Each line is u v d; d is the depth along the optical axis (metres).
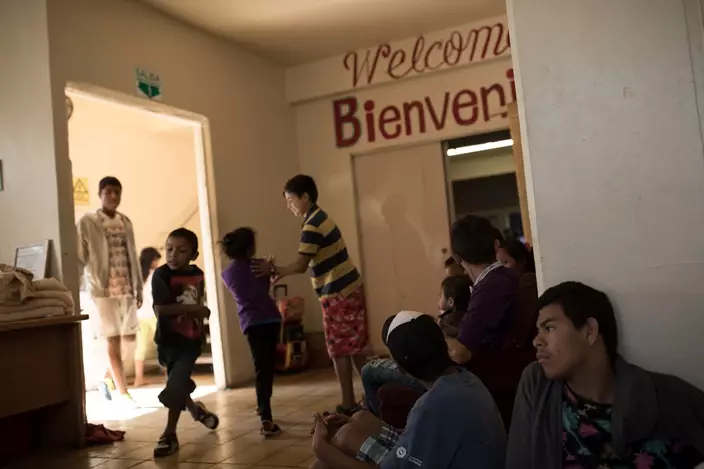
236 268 3.43
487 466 1.49
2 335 3.10
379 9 5.17
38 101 3.75
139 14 4.56
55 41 3.79
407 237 6.08
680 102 1.70
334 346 3.50
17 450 3.38
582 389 1.50
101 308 4.43
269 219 5.88
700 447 1.38
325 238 3.49
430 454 1.48
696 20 1.68
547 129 1.83
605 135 1.77
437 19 5.51
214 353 5.05
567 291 1.51
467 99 5.77
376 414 2.54
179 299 3.29
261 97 5.98
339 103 6.30
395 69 5.95
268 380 3.38
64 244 3.66
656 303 1.71
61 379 3.43
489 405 1.56
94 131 6.36
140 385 5.49
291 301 5.61
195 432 3.55
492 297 2.12
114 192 4.55
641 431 1.40
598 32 1.77
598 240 1.77
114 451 3.28
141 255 6.09
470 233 2.24
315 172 6.41
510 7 1.88
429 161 5.99
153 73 4.64
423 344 1.62
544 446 1.51
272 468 2.77
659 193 1.71
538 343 1.51
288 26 5.33
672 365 1.69
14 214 3.79
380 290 6.17
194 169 7.39
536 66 1.84
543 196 1.83
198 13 4.89
